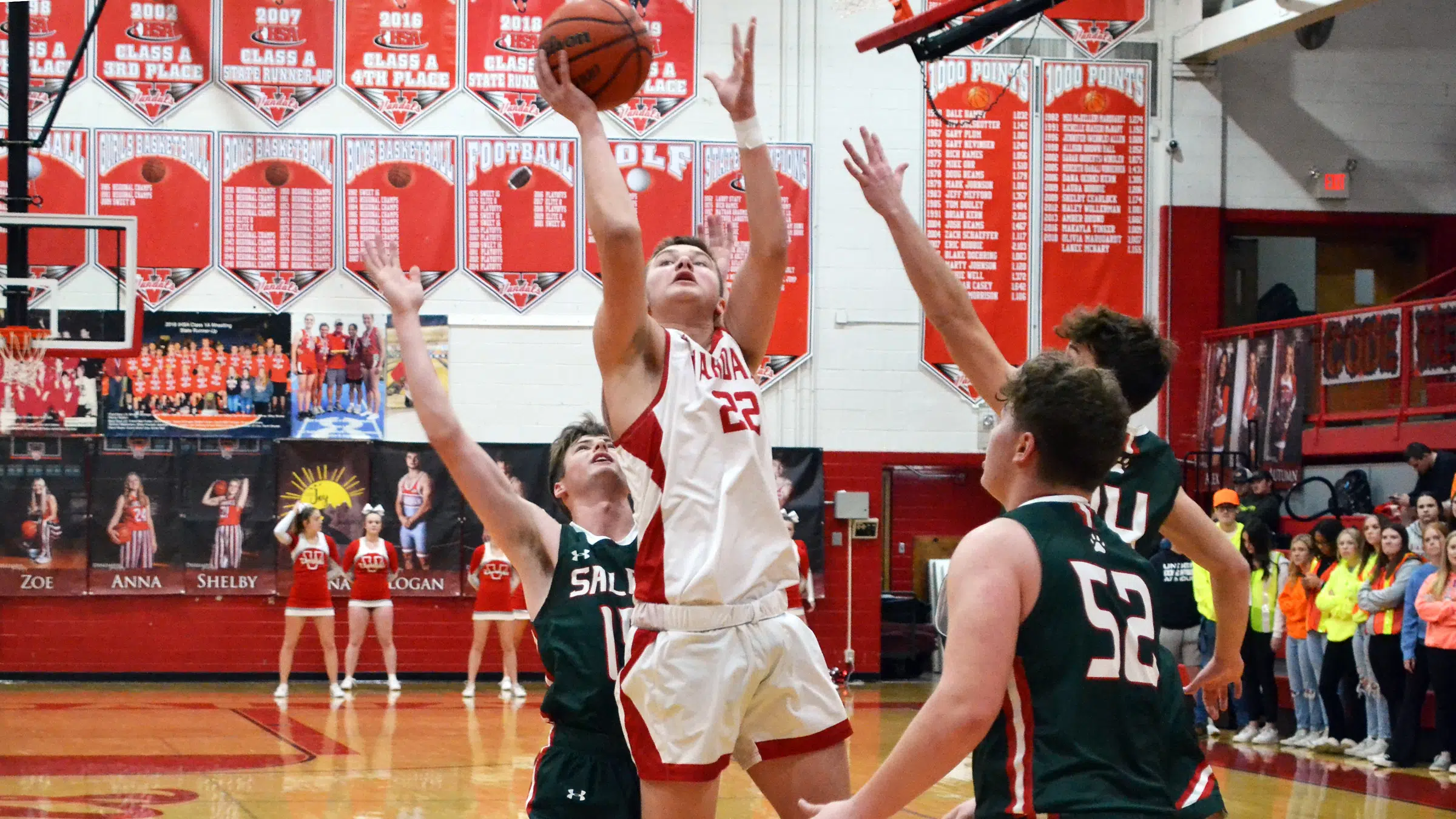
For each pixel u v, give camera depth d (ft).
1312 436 52.54
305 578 48.67
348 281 56.03
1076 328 12.31
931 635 59.98
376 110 56.70
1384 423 49.44
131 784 28.63
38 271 54.49
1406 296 57.06
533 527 14.01
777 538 11.91
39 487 53.62
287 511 54.65
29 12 46.78
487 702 48.06
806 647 11.93
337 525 54.80
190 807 25.84
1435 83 61.87
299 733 38.24
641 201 57.62
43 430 53.78
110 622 53.78
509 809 26.20
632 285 11.26
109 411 54.24
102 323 53.26
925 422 58.44
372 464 55.21
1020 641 9.02
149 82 55.52
